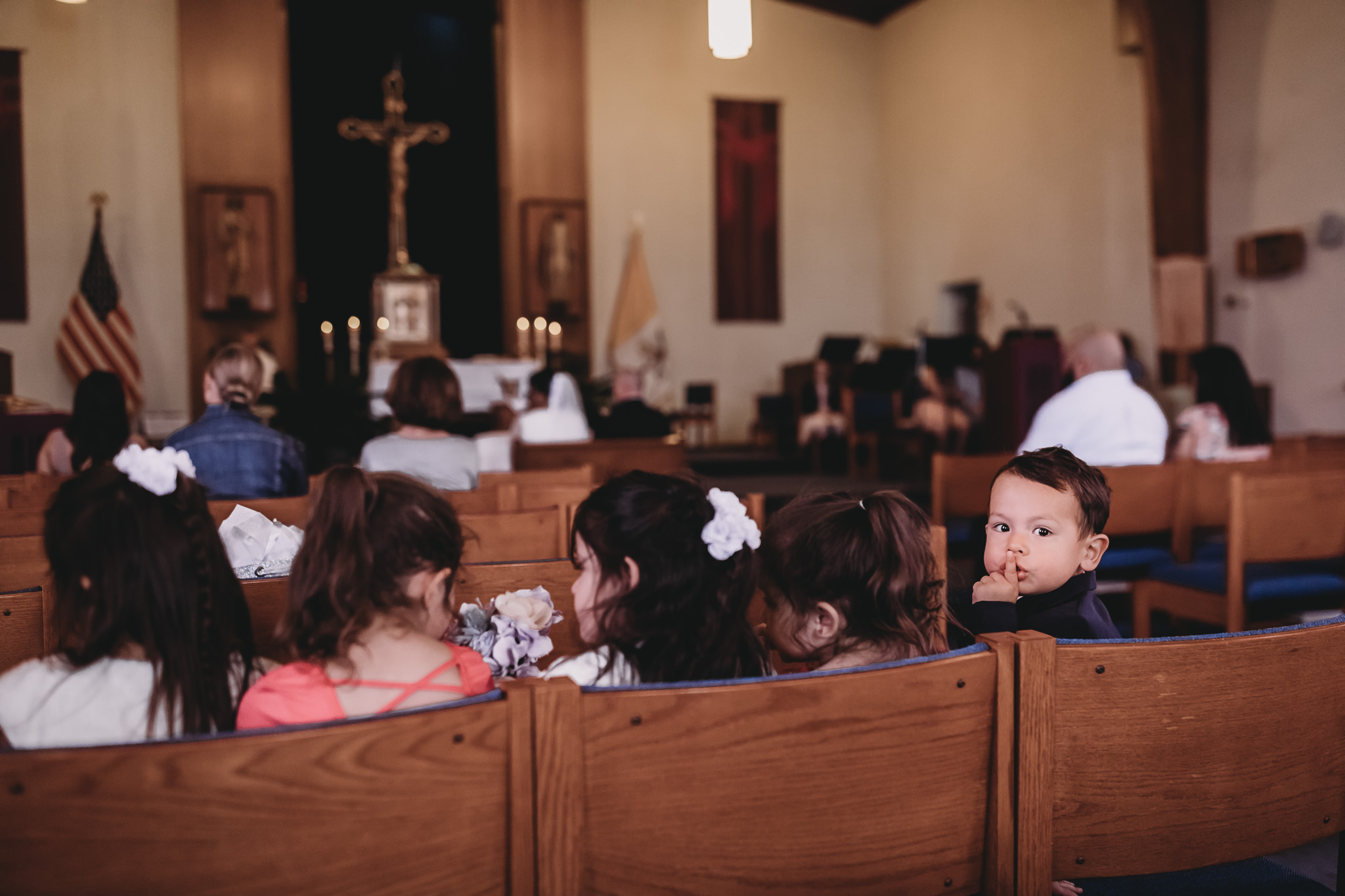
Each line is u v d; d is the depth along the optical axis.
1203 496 3.32
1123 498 3.21
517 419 5.93
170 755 0.78
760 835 0.94
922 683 0.98
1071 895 1.29
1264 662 1.07
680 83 12.59
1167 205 8.32
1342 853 1.34
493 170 13.56
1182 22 8.20
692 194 12.64
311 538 1.12
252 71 10.77
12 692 1.09
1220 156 8.17
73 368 9.83
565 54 11.88
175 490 1.13
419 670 1.13
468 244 13.81
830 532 1.28
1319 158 7.36
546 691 0.87
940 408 9.01
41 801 0.76
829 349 11.44
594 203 12.25
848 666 1.27
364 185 13.59
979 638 1.05
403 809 0.84
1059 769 1.03
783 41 13.02
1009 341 7.30
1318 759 1.12
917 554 1.28
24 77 10.12
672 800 0.91
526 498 2.67
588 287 11.96
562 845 0.88
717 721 0.92
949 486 3.49
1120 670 1.03
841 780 0.96
